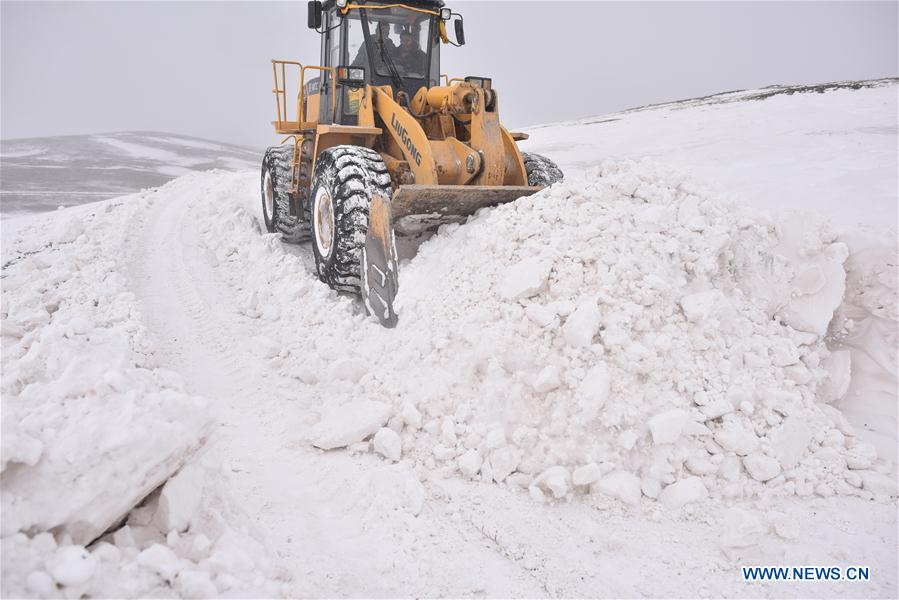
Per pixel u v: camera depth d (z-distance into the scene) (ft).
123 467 6.65
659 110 81.41
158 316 17.69
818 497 10.37
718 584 8.38
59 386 7.58
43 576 5.64
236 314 18.12
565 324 11.30
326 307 16.28
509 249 13.16
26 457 6.23
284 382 14.15
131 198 32.91
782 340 12.35
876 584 8.34
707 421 10.89
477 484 10.56
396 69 19.67
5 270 19.85
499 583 8.31
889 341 12.78
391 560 8.63
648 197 13.47
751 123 50.62
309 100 22.76
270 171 23.44
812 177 28.76
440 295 13.67
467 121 18.16
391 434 11.28
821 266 13.19
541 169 19.25
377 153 19.17
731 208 14.02
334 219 16.62
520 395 11.23
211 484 8.36
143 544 6.91
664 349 11.19
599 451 10.39
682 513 9.82
